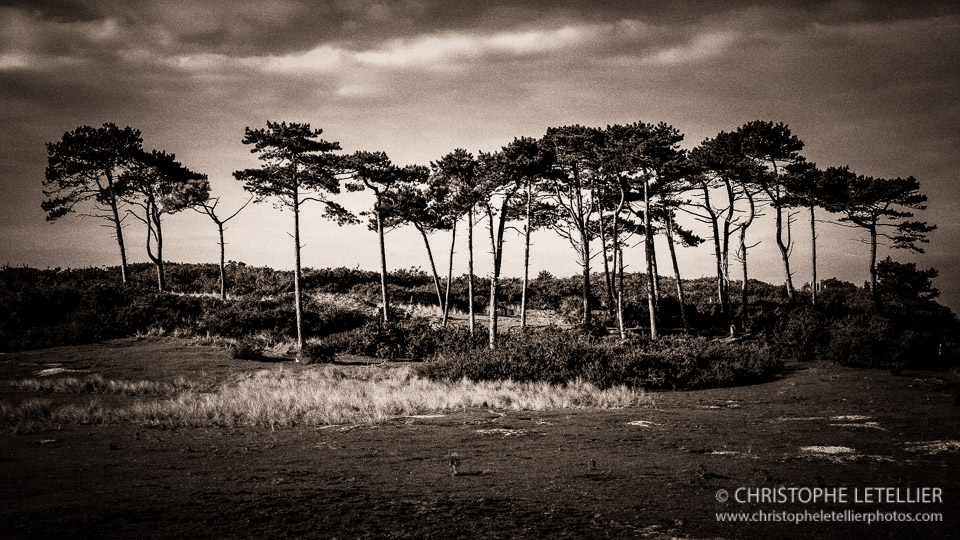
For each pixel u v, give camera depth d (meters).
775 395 25.72
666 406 23.95
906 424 18.09
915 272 56.09
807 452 15.08
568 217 47.72
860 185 47.34
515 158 43.50
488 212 44.19
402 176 48.22
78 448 16.16
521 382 30.17
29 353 36.44
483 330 45.28
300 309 39.84
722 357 32.97
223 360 35.66
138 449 16.06
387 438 17.64
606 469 13.72
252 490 11.77
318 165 40.72
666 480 12.71
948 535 9.33
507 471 13.58
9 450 15.81
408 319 49.66
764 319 44.28
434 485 12.30
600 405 24.23
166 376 31.41
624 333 41.41
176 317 43.59
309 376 31.86
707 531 9.59
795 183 43.50
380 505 10.85
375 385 28.91
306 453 15.56
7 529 9.16
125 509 10.30
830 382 27.89
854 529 9.65
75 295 44.91
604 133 44.53
